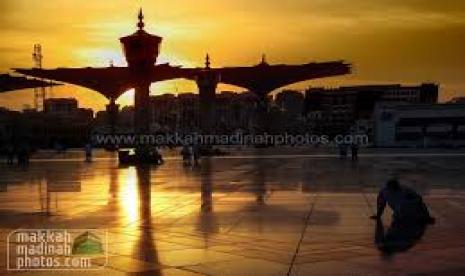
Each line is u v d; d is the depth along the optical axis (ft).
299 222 48.21
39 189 84.02
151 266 32.27
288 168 139.74
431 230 43.47
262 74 357.00
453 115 469.57
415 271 30.53
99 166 159.84
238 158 211.61
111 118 382.22
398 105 479.82
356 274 30.01
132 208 59.57
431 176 105.50
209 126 261.85
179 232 43.70
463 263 32.32
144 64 186.39
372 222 47.91
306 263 32.60
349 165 152.56
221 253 35.63
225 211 56.49
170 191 79.46
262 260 33.50
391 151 310.04
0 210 57.98
